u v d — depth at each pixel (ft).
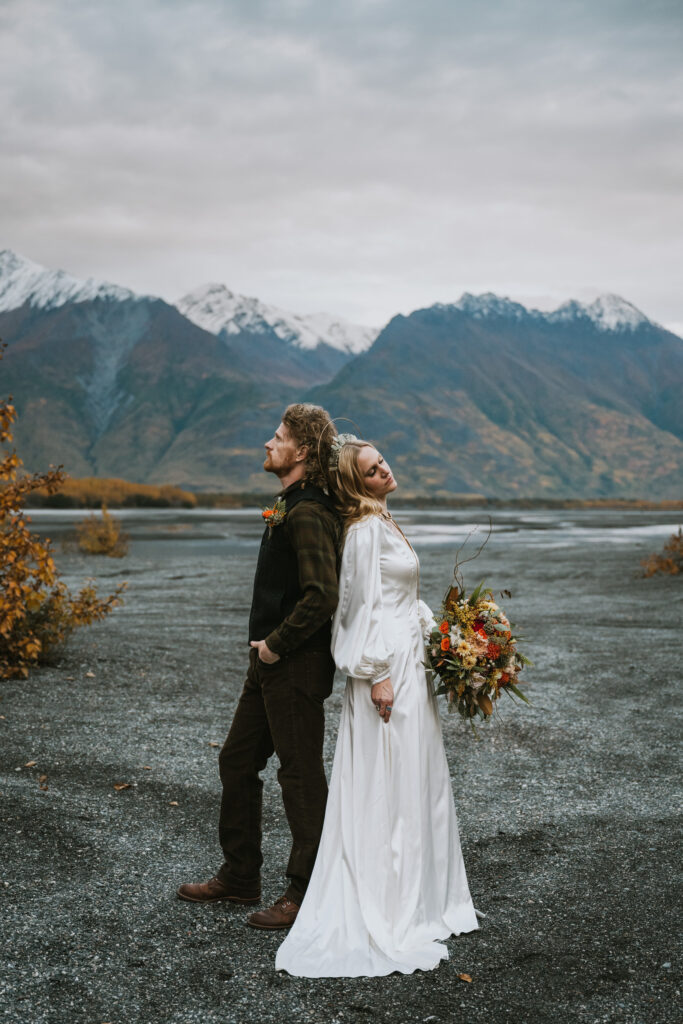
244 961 10.57
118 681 26.25
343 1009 9.49
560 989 9.89
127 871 13.19
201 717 22.57
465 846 14.53
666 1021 9.20
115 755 18.88
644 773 18.56
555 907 12.10
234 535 133.39
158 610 44.70
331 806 11.16
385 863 10.84
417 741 11.18
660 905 12.09
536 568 74.08
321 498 11.37
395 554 11.39
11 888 12.35
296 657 11.37
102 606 29.55
